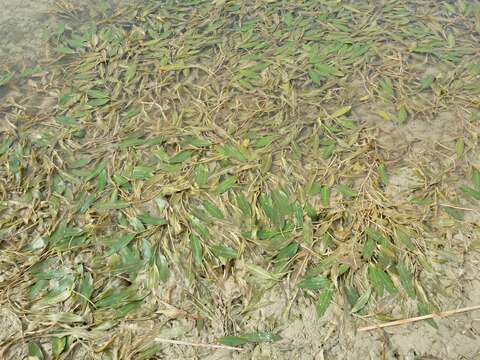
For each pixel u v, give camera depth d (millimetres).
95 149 2945
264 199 2609
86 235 2516
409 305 2236
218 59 3496
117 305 2270
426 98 3158
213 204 2607
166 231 2516
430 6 3873
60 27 3855
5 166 2902
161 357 2135
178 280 2359
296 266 2354
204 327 2209
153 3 4066
